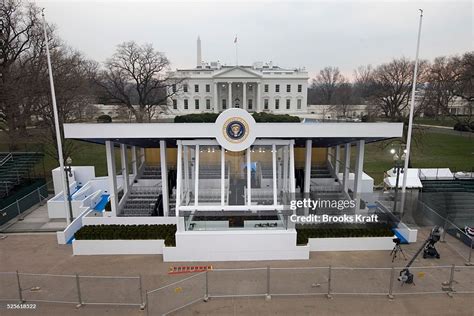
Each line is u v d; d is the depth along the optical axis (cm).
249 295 1099
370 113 5647
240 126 1430
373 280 1190
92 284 1168
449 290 1127
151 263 1361
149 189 2070
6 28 3825
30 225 1870
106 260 1394
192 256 1380
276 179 1656
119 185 2339
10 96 3534
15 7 4069
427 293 1109
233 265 1341
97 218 1644
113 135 1477
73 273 1286
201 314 1013
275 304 1059
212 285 1160
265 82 8150
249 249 1379
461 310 1027
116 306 1059
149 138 1516
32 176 2983
